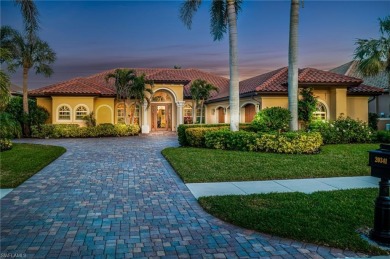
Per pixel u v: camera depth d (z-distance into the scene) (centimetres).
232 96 1473
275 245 436
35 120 2358
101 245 436
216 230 493
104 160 1211
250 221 510
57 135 2275
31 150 1473
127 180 861
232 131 1434
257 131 1496
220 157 1170
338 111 1898
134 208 607
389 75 1781
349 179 848
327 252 414
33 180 856
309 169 943
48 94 2409
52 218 547
